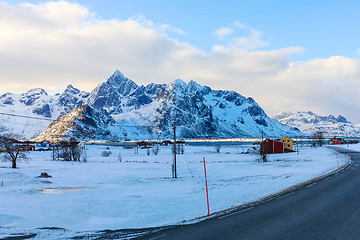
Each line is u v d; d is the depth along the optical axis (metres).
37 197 21.91
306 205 14.77
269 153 98.12
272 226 11.07
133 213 15.44
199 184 28.47
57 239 10.59
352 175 27.83
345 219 11.69
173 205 17.14
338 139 174.12
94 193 24.27
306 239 9.36
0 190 25.53
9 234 11.35
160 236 10.55
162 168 52.22
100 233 11.37
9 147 54.72
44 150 144.00
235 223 11.80
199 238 9.99
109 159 89.00
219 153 111.50
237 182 27.72
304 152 90.06
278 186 22.23
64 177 39.22
